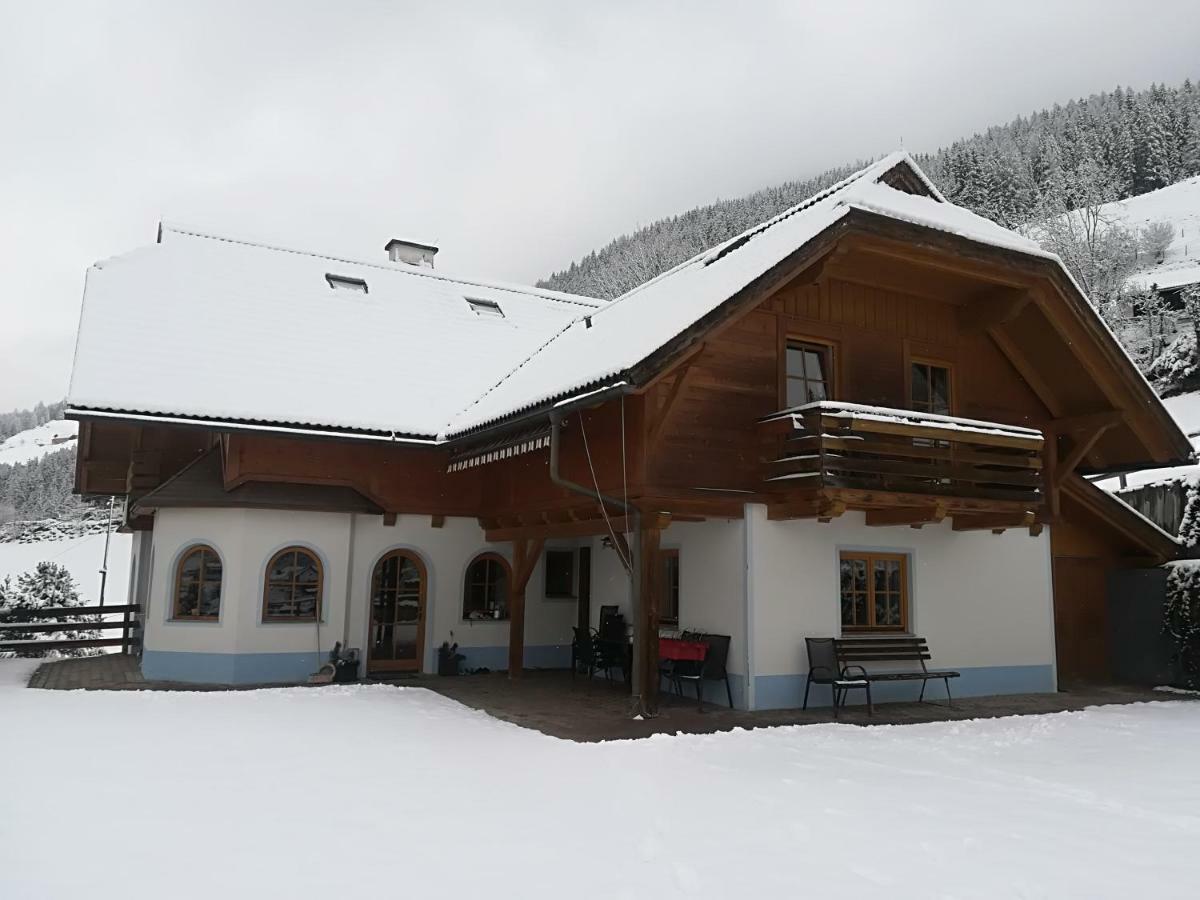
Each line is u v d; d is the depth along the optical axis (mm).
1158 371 39031
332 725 9773
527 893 4672
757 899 4629
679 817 6148
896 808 6500
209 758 7902
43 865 5012
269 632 13758
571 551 16812
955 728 10289
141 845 5410
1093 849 5574
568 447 12461
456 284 20203
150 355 13789
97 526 54875
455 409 15195
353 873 4953
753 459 11539
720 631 11820
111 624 18703
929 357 13273
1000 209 54312
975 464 12242
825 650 11453
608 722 10211
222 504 13523
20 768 7312
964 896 4723
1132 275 48781
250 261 17750
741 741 9141
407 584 15195
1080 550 15320
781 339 11961
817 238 10586
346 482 14578
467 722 10156
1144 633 14875
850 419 10875
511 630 14508
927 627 12906
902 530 12836
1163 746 9219
